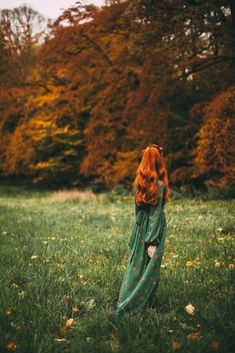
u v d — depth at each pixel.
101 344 3.71
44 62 19.31
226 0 13.64
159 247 4.22
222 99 14.72
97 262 6.43
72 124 23.95
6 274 5.59
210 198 15.04
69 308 4.38
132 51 15.98
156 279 4.21
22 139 25.38
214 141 14.84
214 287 4.97
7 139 27.23
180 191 16.80
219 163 15.16
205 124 15.09
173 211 12.18
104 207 14.76
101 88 21.12
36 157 25.28
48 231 9.41
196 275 5.47
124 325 3.91
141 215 4.34
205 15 14.02
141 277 4.28
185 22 14.07
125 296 4.28
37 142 24.45
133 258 4.33
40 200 19.42
